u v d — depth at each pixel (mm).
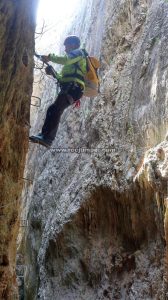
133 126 9133
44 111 15695
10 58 4023
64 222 10375
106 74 11070
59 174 12156
